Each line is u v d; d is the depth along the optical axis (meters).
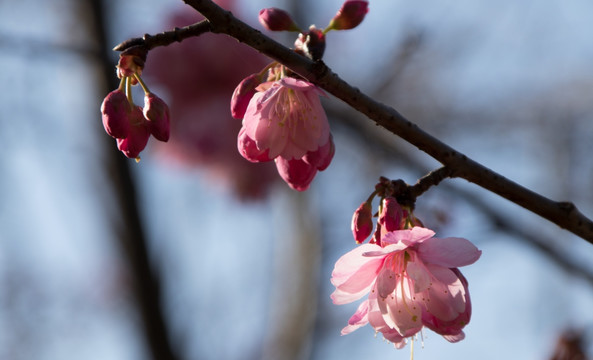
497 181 2.80
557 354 4.54
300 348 8.12
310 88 2.62
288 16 2.80
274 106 2.79
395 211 2.65
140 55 2.58
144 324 6.96
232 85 5.32
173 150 5.75
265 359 8.11
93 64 6.83
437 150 2.75
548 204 2.82
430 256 2.62
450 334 2.63
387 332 2.72
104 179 6.89
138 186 6.86
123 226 6.86
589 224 2.83
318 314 8.25
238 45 5.25
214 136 5.51
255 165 5.89
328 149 2.82
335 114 6.64
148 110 2.62
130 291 7.11
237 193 5.98
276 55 2.61
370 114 2.70
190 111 5.39
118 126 2.62
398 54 8.03
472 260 2.60
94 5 6.80
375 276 2.71
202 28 2.58
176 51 5.29
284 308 8.38
